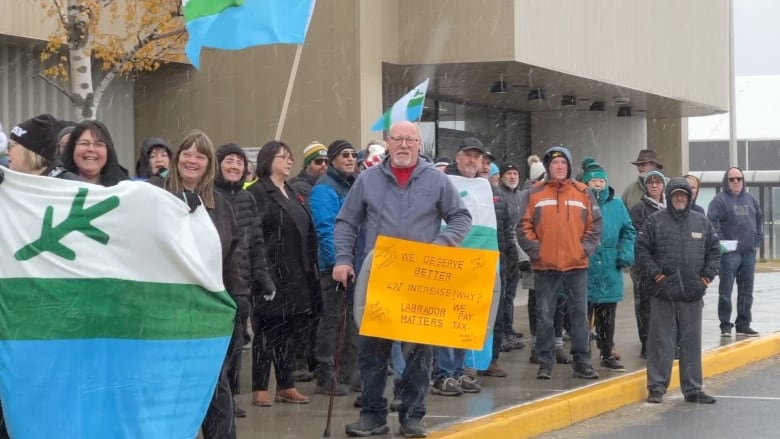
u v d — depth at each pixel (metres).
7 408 5.75
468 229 7.55
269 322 8.76
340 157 9.24
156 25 11.89
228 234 6.42
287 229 8.69
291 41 9.94
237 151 7.84
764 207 31.83
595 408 9.61
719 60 24.78
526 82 19.16
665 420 9.38
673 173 27.48
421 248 7.34
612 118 25.80
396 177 7.50
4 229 5.71
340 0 15.94
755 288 21.95
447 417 8.53
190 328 6.13
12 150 5.99
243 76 16.44
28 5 13.23
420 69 17.23
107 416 5.87
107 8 13.55
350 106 15.94
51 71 11.94
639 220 12.00
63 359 5.78
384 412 7.72
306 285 8.81
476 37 16.39
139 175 8.38
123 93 16.36
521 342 12.69
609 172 25.80
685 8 22.80
